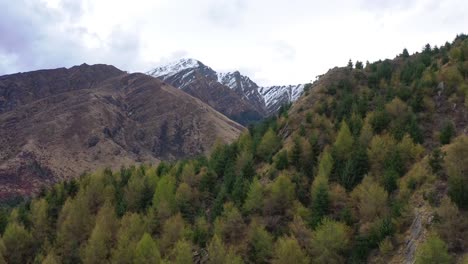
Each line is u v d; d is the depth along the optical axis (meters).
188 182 95.38
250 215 73.25
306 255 60.38
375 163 73.19
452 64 98.75
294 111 107.44
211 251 64.62
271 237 65.25
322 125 95.12
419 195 58.78
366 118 89.31
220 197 80.06
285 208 72.44
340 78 117.56
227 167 94.31
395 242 55.25
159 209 83.19
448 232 49.59
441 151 64.31
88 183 108.12
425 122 83.69
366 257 56.75
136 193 94.12
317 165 81.62
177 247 66.56
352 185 72.00
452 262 46.62
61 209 98.69
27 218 97.50
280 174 79.50
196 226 76.12
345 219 63.31
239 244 67.94
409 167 69.06
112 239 81.25
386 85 108.00
